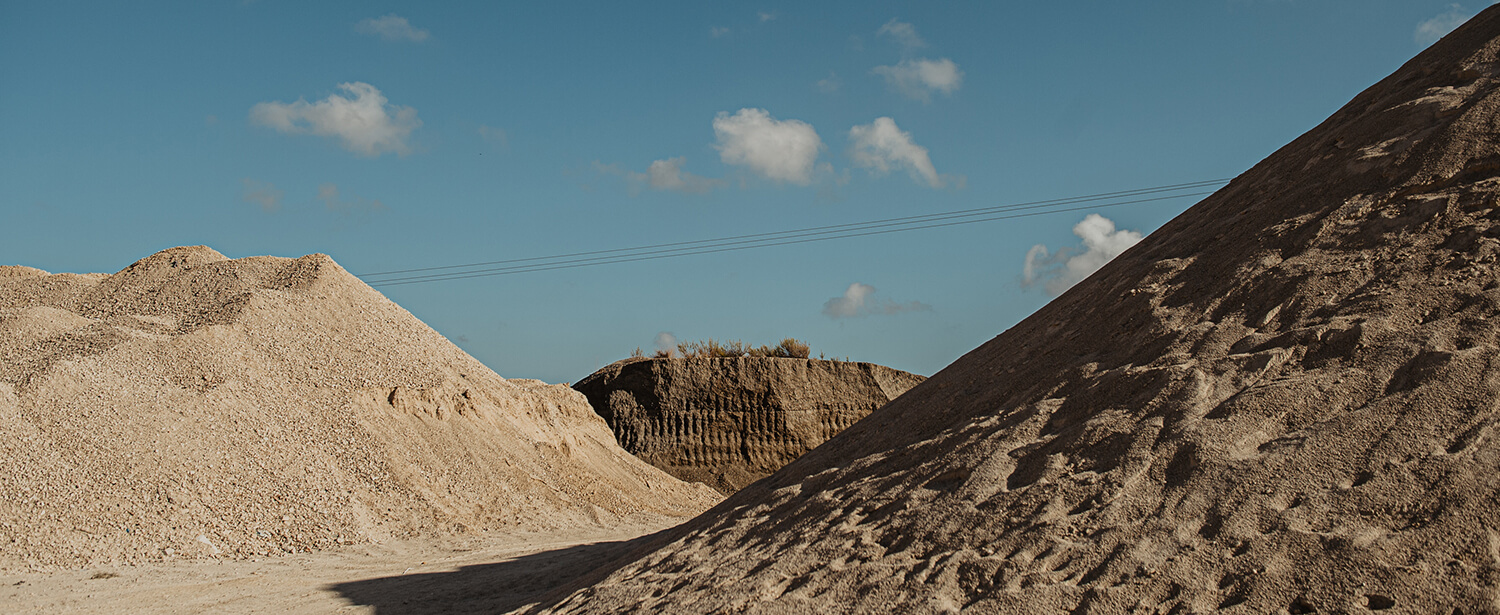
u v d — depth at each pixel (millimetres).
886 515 6965
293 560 13828
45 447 14461
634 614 7012
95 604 10391
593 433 26688
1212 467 5543
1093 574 5129
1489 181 7066
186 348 18312
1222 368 6582
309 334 21016
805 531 7391
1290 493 5098
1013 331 11352
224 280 22891
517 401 23516
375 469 17734
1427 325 5938
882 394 40500
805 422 38156
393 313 24250
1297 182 9219
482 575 12266
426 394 20641
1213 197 11320
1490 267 6184
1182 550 5035
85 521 13273
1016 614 5027
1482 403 5090
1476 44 9250
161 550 13297
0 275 23172
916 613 5387
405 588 11391
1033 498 6109
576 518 19438
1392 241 7078
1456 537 4398
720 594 6633
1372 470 5000
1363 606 4270
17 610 9969
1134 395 6859
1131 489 5730
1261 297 7340
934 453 7801
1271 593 4523
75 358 16734
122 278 23281
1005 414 7863
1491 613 4008
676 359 38344
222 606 10406
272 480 16047
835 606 5828
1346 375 5828
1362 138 8977
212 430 16438
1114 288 9602
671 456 36469
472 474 19250
